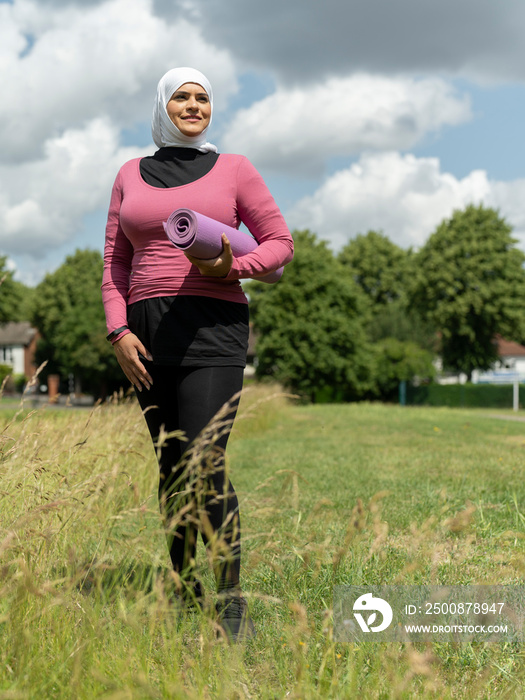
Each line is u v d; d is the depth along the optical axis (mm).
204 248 2061
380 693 1575
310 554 2010
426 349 51969
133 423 3877
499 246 46438
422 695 1595
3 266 42438
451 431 13219
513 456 7652
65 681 1543
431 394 42594
